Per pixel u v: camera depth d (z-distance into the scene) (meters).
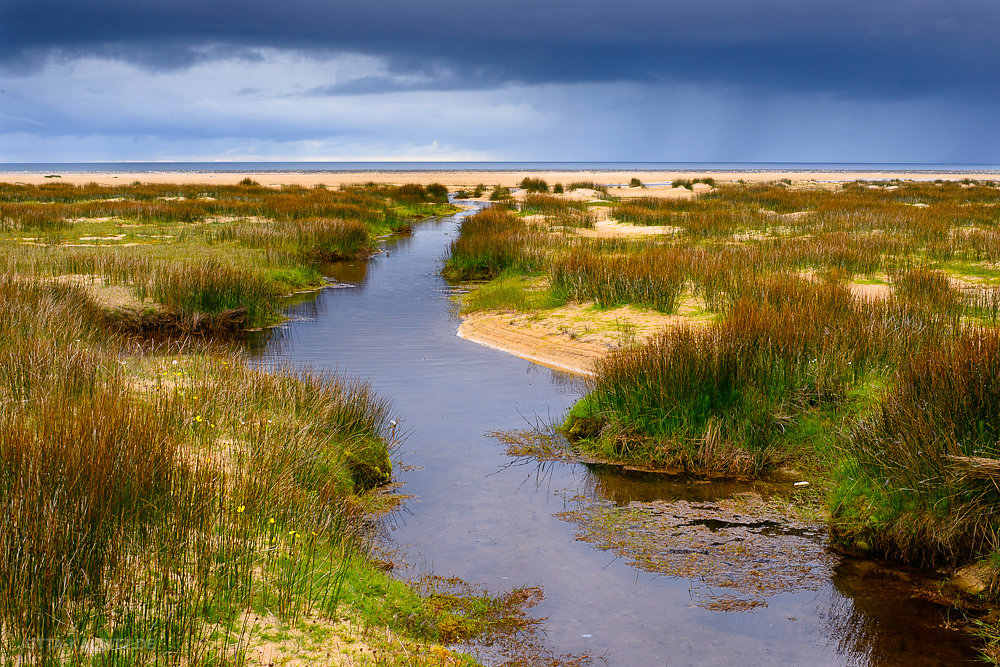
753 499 7.08
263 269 18.70
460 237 24.77
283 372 9.20
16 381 7.45
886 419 6.44
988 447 5.82
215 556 4.71
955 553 5.70
